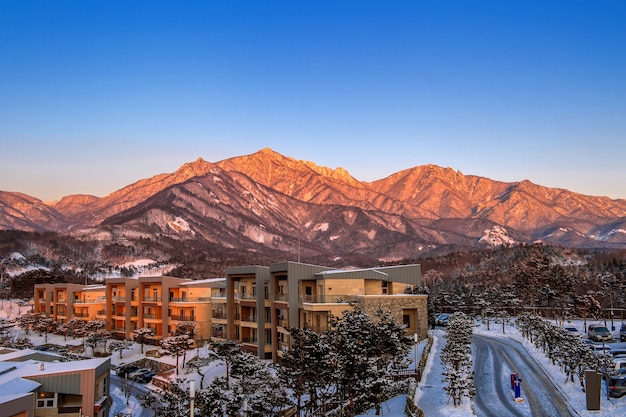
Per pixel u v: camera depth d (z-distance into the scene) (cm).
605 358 4491
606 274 12675
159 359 8231
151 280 10019
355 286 6875
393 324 5078
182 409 4222
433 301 9344
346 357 4138
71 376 4694
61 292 12212
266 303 7531
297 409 4366
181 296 9744
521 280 10556
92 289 11800
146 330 9412
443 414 4012
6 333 11144
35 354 6159
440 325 9131
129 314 10462
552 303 9744
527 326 6975
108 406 5247
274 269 7325
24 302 14900
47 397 4681
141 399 6338
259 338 7456
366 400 4266
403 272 7700
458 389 4372
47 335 11500
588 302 8306
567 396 4397
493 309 9756
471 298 10362
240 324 7894
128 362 8644
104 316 11494
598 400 3962
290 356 4578
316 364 4216
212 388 4288
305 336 4503
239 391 4212
